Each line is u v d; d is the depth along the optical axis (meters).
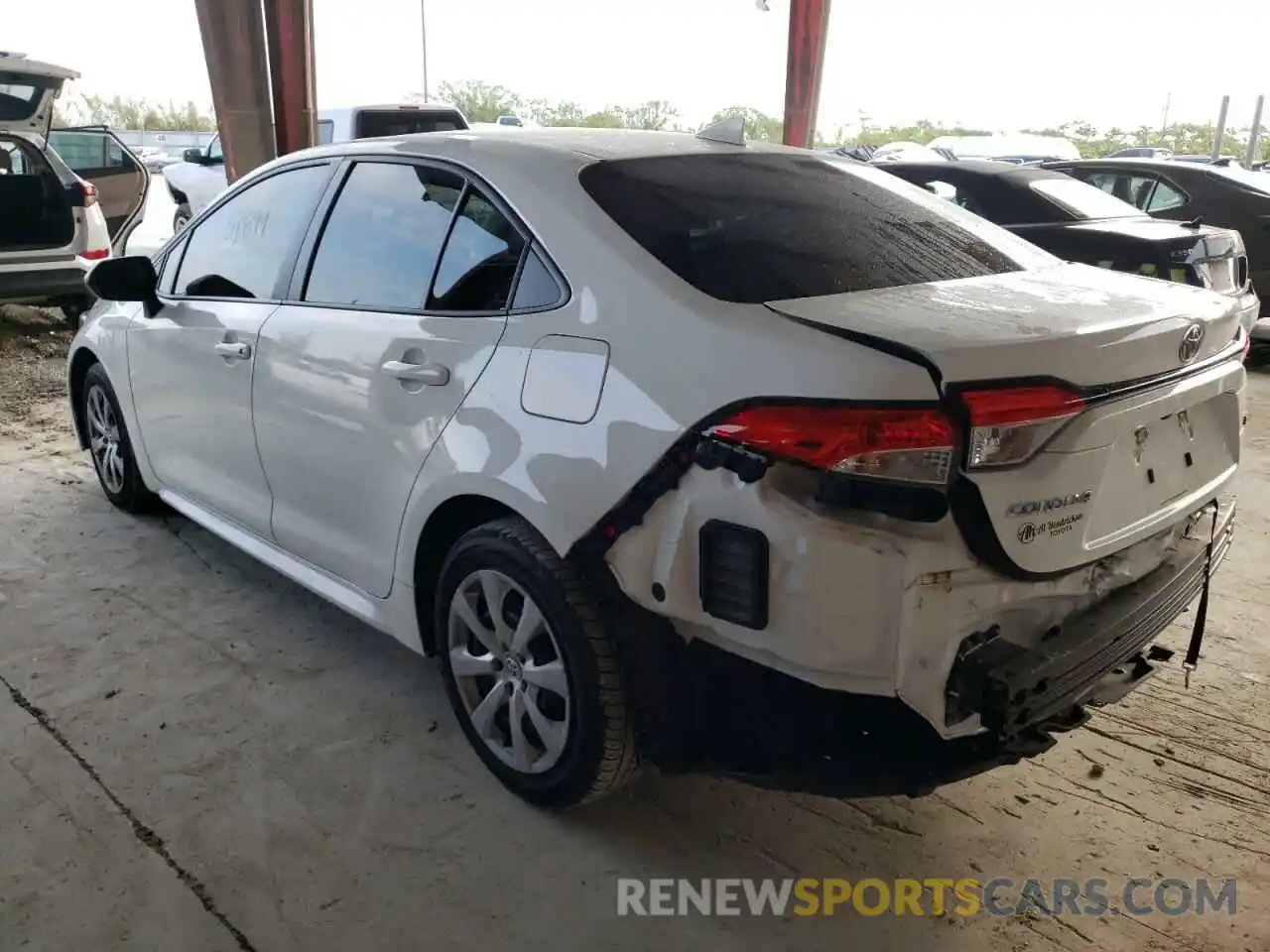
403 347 2.60
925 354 1.79
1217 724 2.93
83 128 10.59
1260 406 6.50
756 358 1.90
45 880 2.27
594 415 2.12
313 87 8.55
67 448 5.49
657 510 2.02
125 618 3.49
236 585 3.76
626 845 2.43
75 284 8.09
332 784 2.62
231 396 3.28
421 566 2.68
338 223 3.00
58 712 2.92
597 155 2.59
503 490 2.29
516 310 2.37
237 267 3.40
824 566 1.80
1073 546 1.98
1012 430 1.82
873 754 1.92
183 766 2.69
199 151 12.41
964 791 2.64
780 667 1.91
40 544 4.10
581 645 2.23
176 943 2.10
